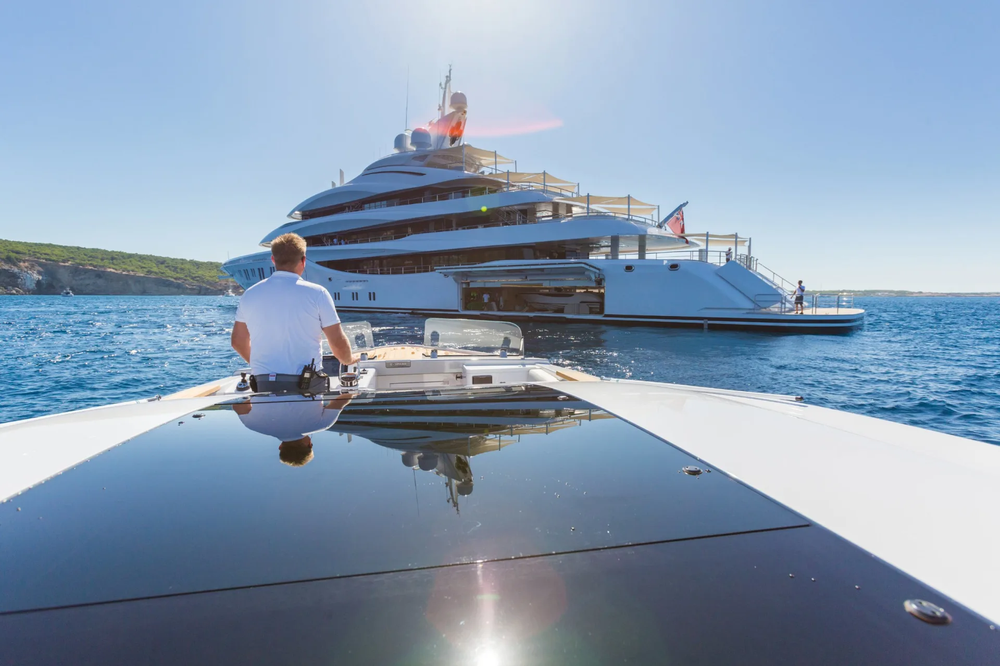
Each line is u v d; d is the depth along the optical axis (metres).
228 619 0.43
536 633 0.41
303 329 2.02
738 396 1.91
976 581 0.50
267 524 0.60
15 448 0.95
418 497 0.68
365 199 26.09
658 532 0.59
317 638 0.40
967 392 8.23
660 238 21.19
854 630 0.42
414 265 25.75
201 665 0.36
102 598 0.46
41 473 0.79
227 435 1.01
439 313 23.53
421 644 0.40
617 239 19.70
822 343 14.30
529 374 2.97
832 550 0.56
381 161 26.70
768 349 13.04
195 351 14.30
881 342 14.90
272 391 1.93
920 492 0.73
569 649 0.39
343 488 0.72
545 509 0.65
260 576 0.49
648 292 18.27
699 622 0.43
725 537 0.59
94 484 0.74
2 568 0.50
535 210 22.34
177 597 0.46
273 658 0.37
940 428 6.29
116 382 9.62
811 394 8.13
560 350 12.81
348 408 1.26
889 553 0.56
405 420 1.14
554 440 0.98
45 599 0.45
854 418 1.56
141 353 13.85
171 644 0.39
